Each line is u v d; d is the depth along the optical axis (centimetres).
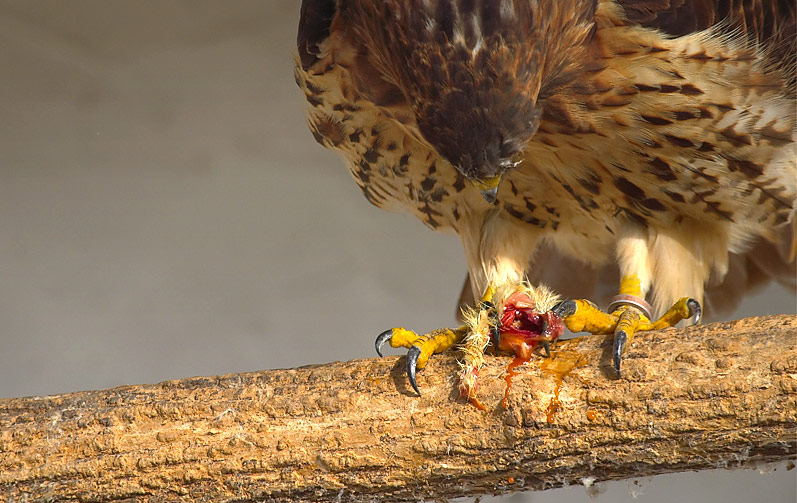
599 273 1250
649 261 996
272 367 2145
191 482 750
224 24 2275
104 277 2208
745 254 1230
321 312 2211
